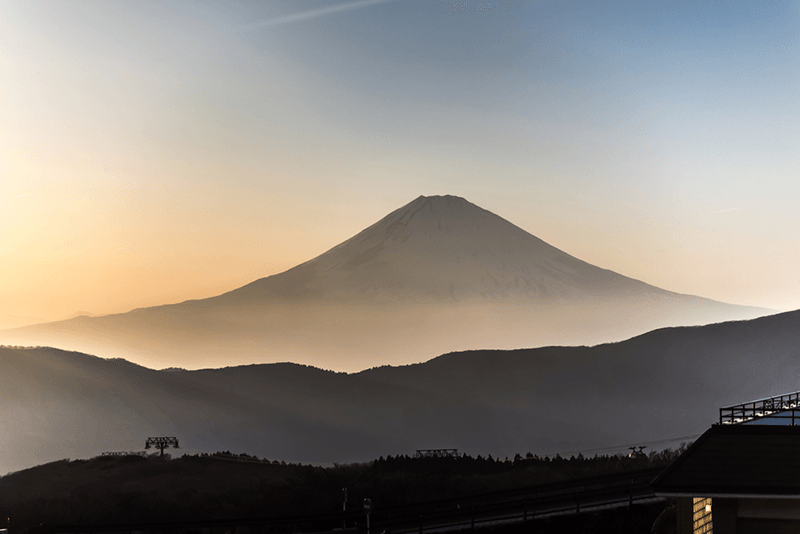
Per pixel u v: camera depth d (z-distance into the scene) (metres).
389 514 68.19
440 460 120.50
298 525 69.12
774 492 26.52
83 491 116.12
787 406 36.81
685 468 27.75
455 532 55.16
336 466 126.25
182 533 69.81
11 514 97.31
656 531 41.84
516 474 105.62
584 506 60.50
